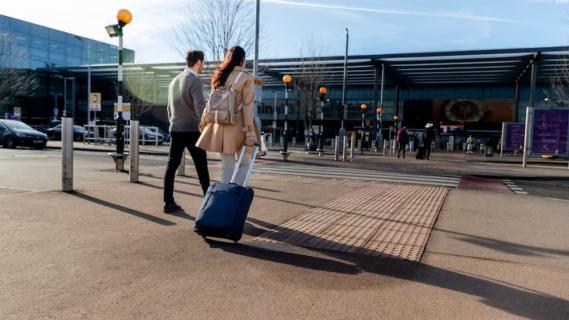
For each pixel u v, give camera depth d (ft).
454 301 9.84
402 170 48.57
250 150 15.88
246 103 15.16
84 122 188.44
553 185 37.01
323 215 18.98
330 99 182.91
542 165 67.21
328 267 11.87
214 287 10.12
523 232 16.97
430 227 17.39
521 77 129.90
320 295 9.89
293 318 8.66
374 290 10.32
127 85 158.81
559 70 112.47
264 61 114.21
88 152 65.46
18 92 142.10
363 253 13.33
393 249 13.91
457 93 166.50
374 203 22.88
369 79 143.54
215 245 13.46
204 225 13.09
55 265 11.14
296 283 10.58
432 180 37.68
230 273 11.07
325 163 55.88
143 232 14.62
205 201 13.47
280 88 188.14
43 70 157.28
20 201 18.85
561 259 13.39
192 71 18.25
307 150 98.53
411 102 172.76
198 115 17.63
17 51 148.05
